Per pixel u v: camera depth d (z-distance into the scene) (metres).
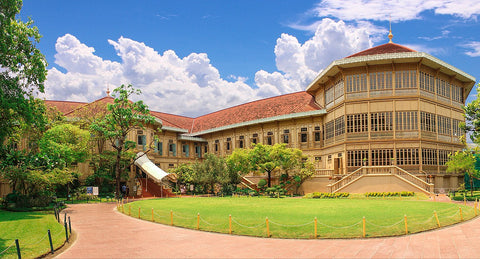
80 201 40.50
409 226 19.31
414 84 43.88
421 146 42.88
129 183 52.19
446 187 45.28
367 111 44.88
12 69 25.53
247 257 14.28
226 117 69.88
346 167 45.09
